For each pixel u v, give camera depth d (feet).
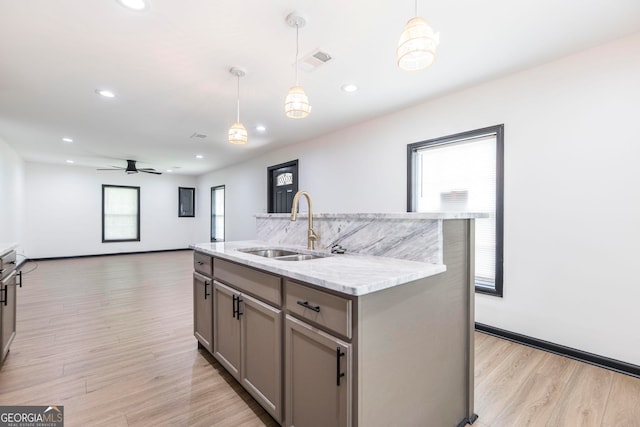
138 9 6.00
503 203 9.00
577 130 7.72
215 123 13.43
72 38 6.96
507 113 8.94
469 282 5.53
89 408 5.79
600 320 7.39
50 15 6.14
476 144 9.99
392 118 12.17
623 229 7.08
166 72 8.68
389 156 12.32
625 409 5.75
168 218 30.07
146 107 11.41
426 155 11.37
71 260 24.08
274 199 19.74
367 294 3.76
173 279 17.12
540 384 6.61
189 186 31.32
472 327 5.59
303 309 4.50
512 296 8.83
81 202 25.66
